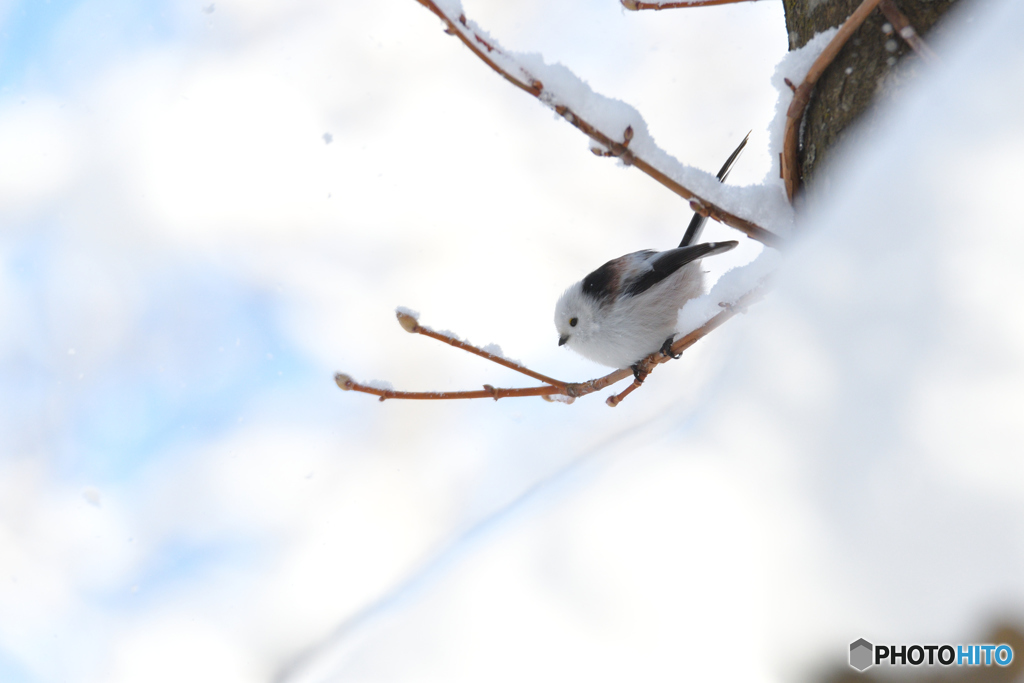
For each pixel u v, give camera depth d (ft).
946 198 9.09
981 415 8.59
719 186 16.52
